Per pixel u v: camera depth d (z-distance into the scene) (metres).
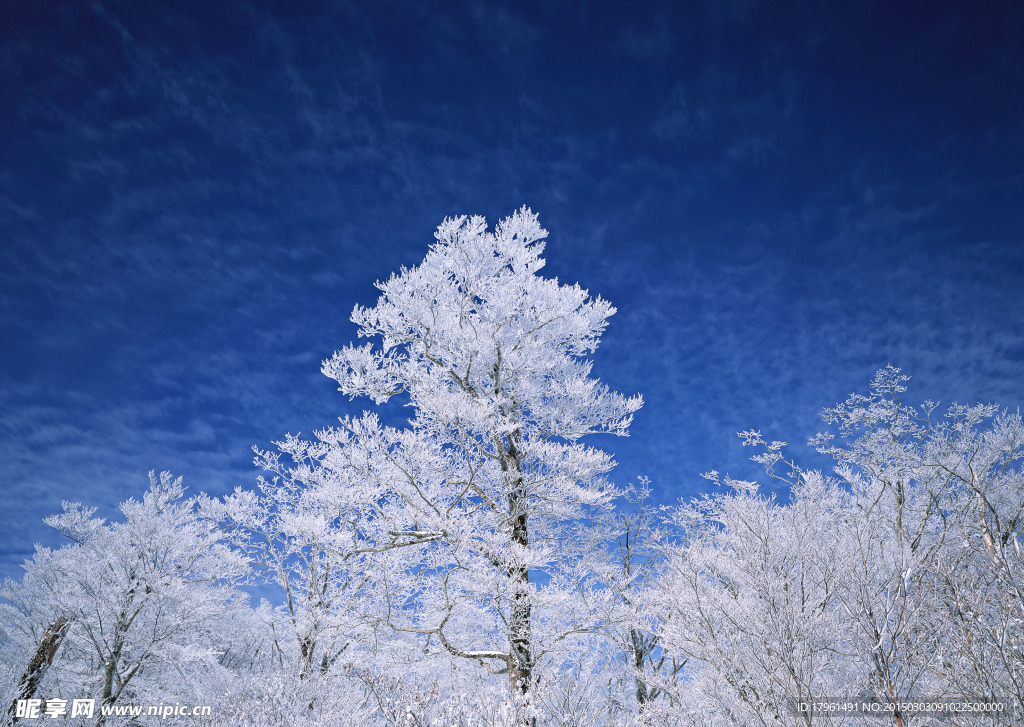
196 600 11.43
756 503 7.21
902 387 10.55
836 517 8.66
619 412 9.84
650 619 8.25
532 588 7.73
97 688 11.11
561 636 8.17
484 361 9.95
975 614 4.25
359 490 9.09
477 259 10.40
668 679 8.16
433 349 10.29
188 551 11.98
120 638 10.95
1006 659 4.00
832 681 5.34
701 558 7.17
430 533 8.83
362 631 8.92
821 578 6.00
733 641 5.96
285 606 10.93
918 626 4.73
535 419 10.23
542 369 10.02
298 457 10.39
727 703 5.73
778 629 5.36
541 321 10.15
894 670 4.84
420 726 5.93
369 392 9.87
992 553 4.47
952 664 4.34
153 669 11.22
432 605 8.39
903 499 9.62
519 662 7.77
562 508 9.40
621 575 10.33
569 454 9.02
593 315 10.30
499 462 9.57
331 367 9.76
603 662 9.81
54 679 11.65
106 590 11.07
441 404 8.80
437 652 8.30
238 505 12.32
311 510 10.62
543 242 10.77
